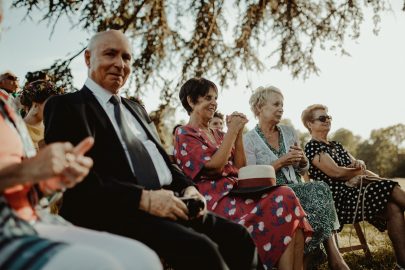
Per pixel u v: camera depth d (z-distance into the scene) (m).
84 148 1.11
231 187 2.60
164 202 1.64
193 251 1.53
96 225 1.64
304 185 3.00
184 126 2.67
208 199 2.54
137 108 2.15
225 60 6.66
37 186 1.30
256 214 2.42
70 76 5.22
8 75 3.46
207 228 1.82
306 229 2.40
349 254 4.24
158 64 6.35
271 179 2.55
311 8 6.73
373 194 3.49
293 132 3.59
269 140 3.42
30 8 4.73
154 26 6.25
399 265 3.31
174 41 6.46
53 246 0.97
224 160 2.47
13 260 0.94
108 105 1.88
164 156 2.04
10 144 1.24
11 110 1.34
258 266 1.88
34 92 2.70
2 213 1.05
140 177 1.79
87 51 1.98
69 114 1.70
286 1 6.57
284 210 2.39
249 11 6.60
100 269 0.94
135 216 1.63
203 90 2.72
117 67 1.90
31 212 1.26
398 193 3.40
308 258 2.94
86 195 1.58
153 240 1.58
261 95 3.44
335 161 3.87
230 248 1.82
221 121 4.74
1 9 1.33
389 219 3.42
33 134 2.66
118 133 1.82
